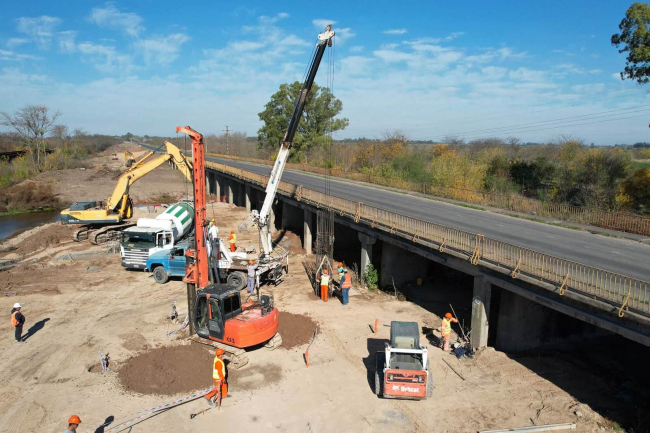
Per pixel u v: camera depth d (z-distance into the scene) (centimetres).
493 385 1520
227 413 1366
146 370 1602
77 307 2272
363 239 2567
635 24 3011
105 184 7769
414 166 5600
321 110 8200
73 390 1491
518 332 1772
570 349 1839
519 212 2998
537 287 1487
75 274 2825
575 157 5300
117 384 1530
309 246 3328
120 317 2133
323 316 2155
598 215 2606
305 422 1323
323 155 8219
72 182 7831
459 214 2886
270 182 2655
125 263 2809
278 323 1992
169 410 1380
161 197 6850
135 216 4694
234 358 1650
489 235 2230
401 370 1391
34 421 1320
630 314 1176
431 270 2822
